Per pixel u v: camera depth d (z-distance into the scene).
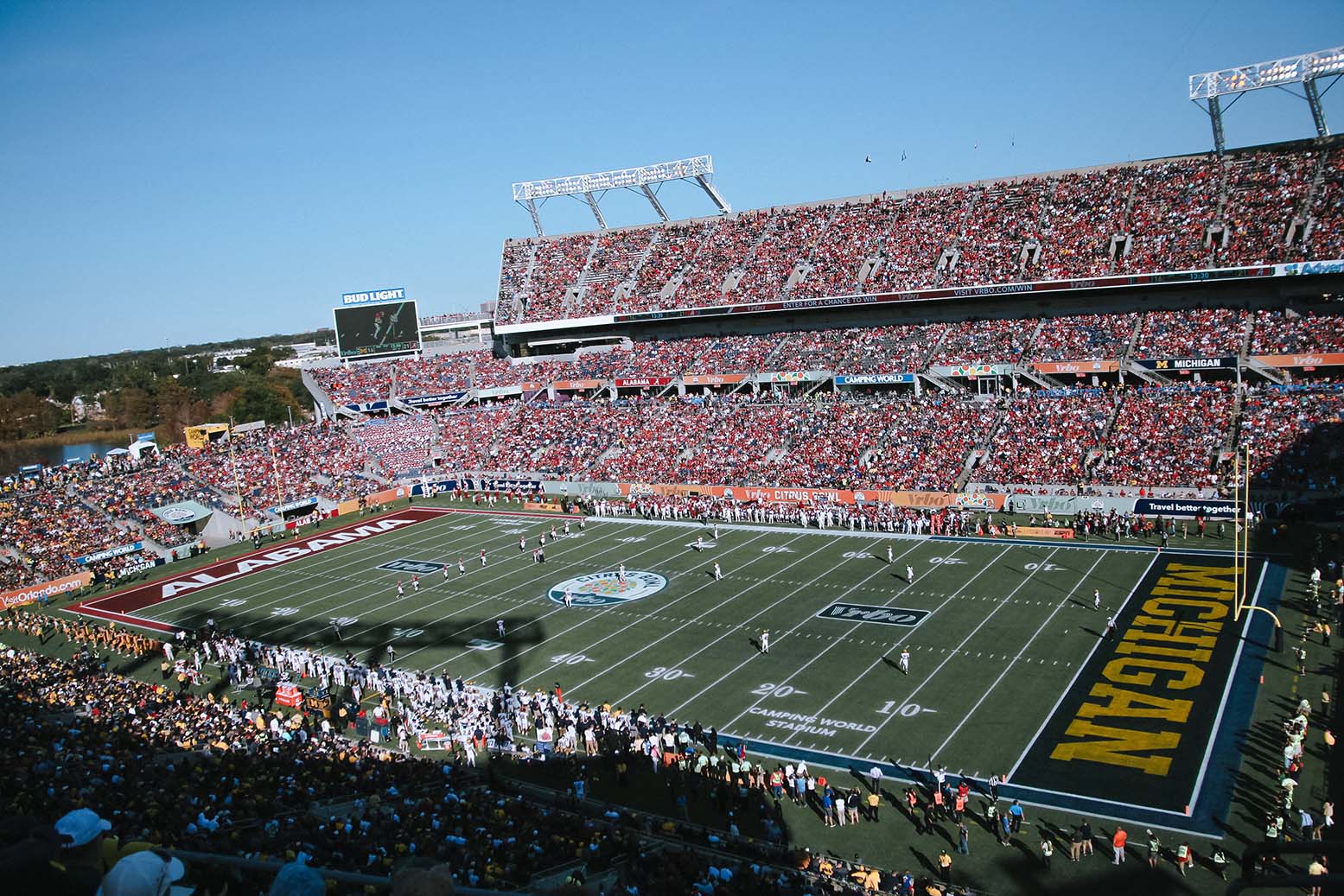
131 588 62.09
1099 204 75.00
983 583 47.75
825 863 24.91
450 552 64.06
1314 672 34.09
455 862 22.17
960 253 77.25
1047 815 27.17
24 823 5.38
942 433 66.94
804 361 80.00
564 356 94.62
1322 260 61.38
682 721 35.31
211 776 29.66
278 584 59.66
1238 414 59.03
